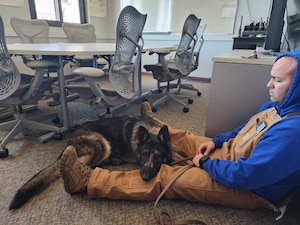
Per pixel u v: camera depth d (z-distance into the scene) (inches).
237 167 33.6
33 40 111.3
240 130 47.3
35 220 37.8
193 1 154.7
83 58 119.0
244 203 37.9
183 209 40.4
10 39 121.3
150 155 45.8
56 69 67.1
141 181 41.5
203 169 40.6
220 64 53.1
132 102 110.3
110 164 55.6
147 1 171.9
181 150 55.7
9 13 120.0
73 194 43.8
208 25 155.3
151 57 185.9
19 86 58.4
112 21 192.7
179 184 39.3
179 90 127.8
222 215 39.2
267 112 40.0
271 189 35.7
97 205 41.2
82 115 92.4
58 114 92.4
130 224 37.3
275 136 30.9
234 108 55.1
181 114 94.5
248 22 142.4
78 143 51.3
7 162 55.5
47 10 144.6
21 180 48.5
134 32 60.4
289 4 64.5
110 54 66.0
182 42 91.6
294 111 31.9
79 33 130.2
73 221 37.7
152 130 55.9
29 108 94.9
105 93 63.7
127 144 54.8
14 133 64.6
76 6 166.4
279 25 59.2
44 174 45.1
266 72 49.3
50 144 65.3
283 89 32.3
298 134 29.3
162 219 38.2
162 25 171.6
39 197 43.1
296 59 30.4
